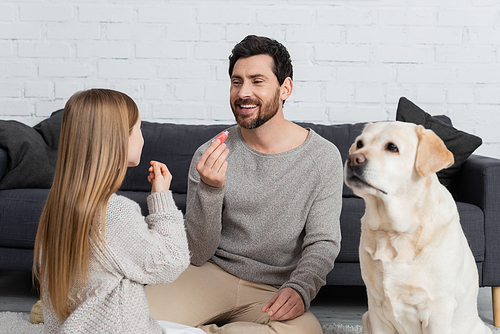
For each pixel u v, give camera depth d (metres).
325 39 2.51
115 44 2.54
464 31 2.48
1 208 1.82
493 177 1.79
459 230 1.10
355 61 2.52
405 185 1.05
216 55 2.54
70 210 0.88
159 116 2.58
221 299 1.34
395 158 1.05
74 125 0.92
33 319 1.61
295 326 1.17
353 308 1.89
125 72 2.56
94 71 2.55
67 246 0.88
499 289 1.78
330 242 1.32
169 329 0.98
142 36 2.54
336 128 2.28
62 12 2.53
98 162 0.91
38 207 1.82
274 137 1.40
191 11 2.53
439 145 1.02
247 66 1.33
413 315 1.08
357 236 1.78
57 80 2.56
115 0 2.53
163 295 1.31
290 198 1.36
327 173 1.37
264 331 1.17
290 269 1.36
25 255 1.84
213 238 1.35
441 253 1.04
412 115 2.15
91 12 2.53
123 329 0.87
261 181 1.38
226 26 2.53
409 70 2.50
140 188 2.21
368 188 1.04
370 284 1.13
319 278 1.23
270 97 1.33
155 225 0.96
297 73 2.53
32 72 2.55
